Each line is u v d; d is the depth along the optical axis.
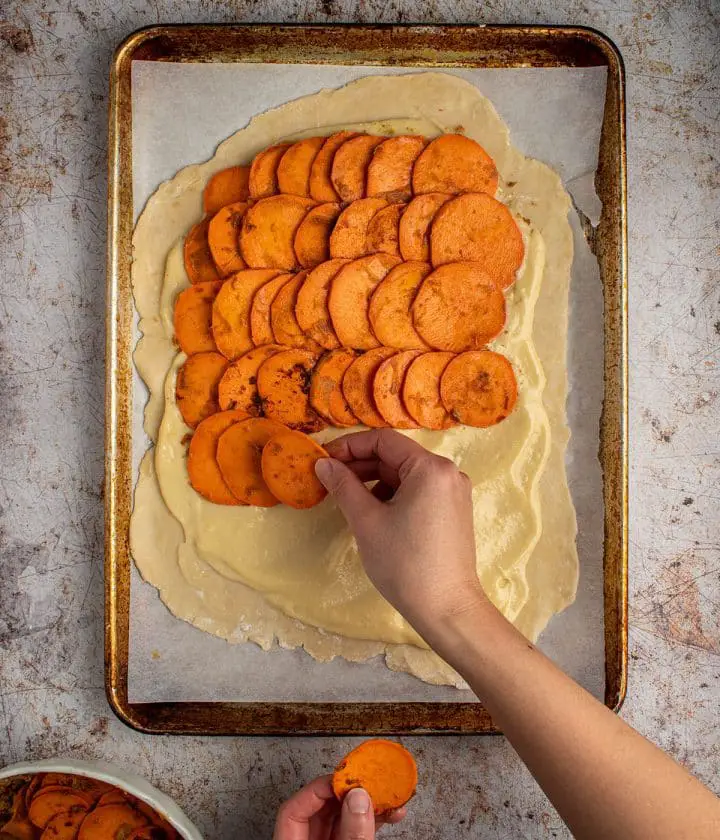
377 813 0.98
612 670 1.03
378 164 1.03
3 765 1.12
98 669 1.13
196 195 1.08
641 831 0.62
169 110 1.08
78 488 1.13
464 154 1.04
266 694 1.06
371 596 1.05
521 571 1.05
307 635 1.06
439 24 1.03
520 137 1.07
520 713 0.69
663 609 1.13
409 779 0.98
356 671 1.06
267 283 1.02
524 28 1.03
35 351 1.13
